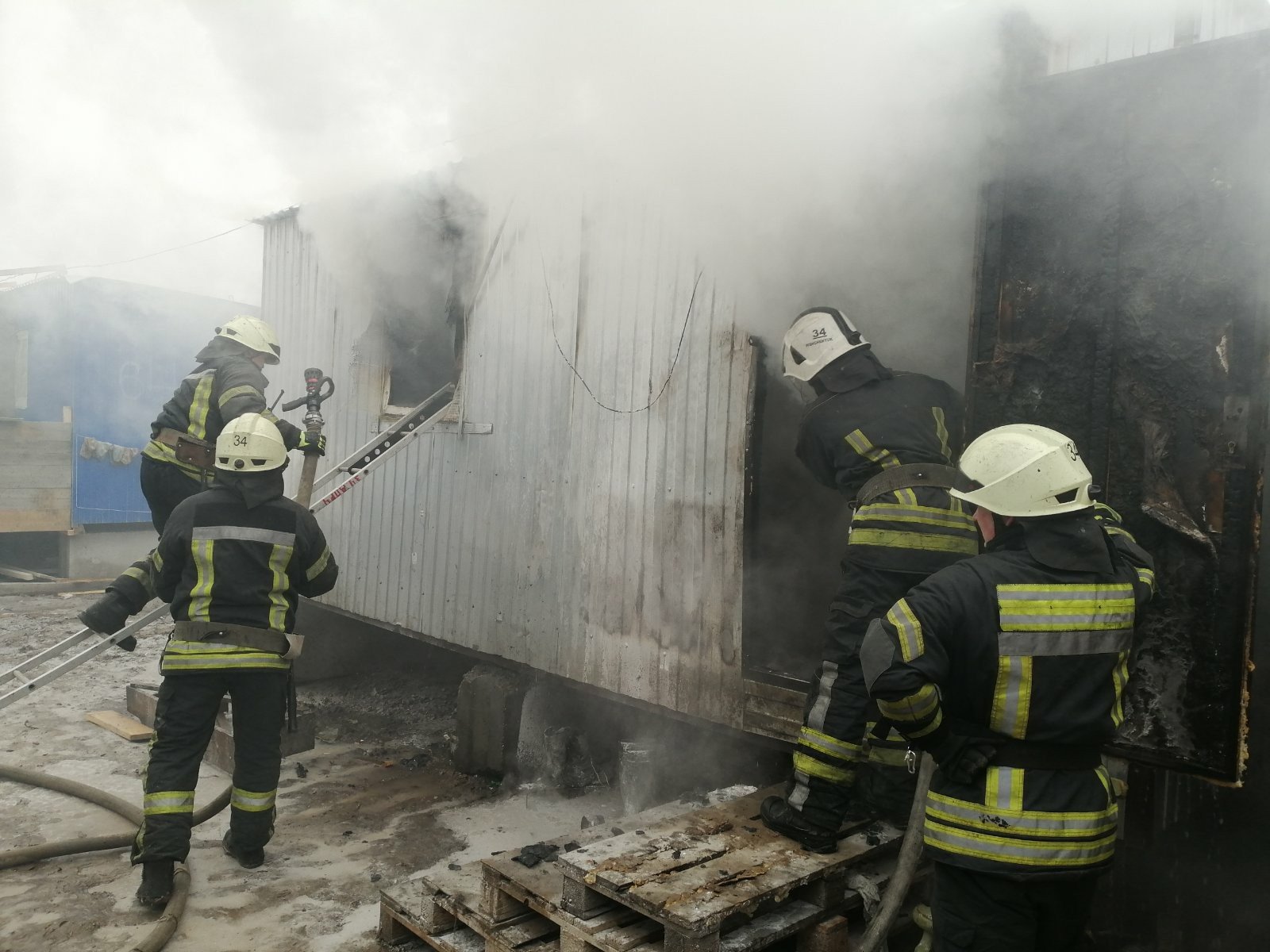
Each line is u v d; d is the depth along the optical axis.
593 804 4.49
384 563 5.94
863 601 2.78
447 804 4.50
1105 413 2.64
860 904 2.77
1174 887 3.14
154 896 3.35
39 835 4.00
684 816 2.96
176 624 3.55
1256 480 2.41
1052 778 2.05
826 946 2.59
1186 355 2.52
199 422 4.34
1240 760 2.41
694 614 4.00
